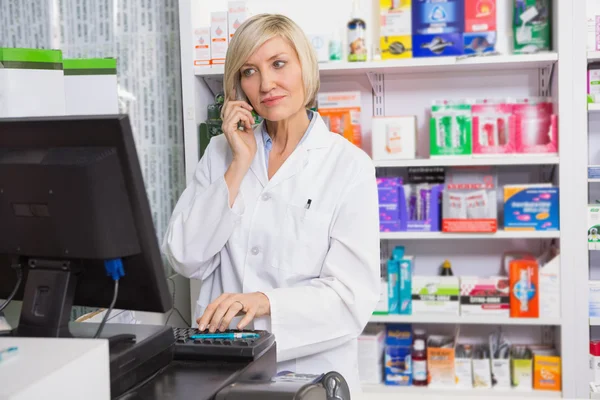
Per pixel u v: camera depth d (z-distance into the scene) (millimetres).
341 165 1642
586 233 2561
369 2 2891
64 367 762
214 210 1616
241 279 1663
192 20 2641
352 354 1640
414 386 2740
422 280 2717
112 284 1039
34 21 3008
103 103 2133
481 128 2625
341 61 2707
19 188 970
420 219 2693
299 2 2947
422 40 2641
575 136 2537
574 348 2602
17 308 1455
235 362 1108
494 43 2607
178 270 1727
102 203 941
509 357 2746
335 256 1572
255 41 1559
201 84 2729
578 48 2504
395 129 2652
